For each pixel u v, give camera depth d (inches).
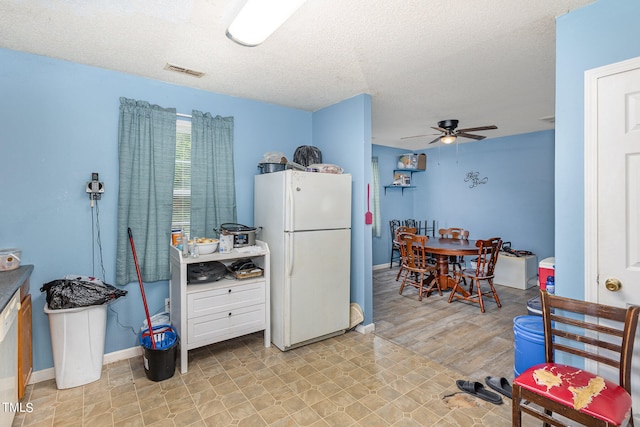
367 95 128.3
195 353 110.6
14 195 90.2
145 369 94.5
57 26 78.3
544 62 100.2
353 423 74.9
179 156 117.5
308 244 113.8
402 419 76.2
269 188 119.6
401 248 188.7
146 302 101.7
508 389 87.1
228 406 81.2
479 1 69.2
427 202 264.8
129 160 104.3
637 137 63.1
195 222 117.6
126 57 94.8
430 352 111.4
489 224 227.0
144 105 107.2
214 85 117.1
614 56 65.8
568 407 54.1
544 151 200.1
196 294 99.5
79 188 99.0
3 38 83.8
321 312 118.0
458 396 85.4
